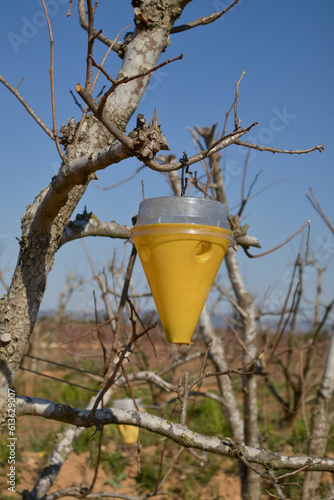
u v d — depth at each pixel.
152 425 2.28
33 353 13.52
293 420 8.52
